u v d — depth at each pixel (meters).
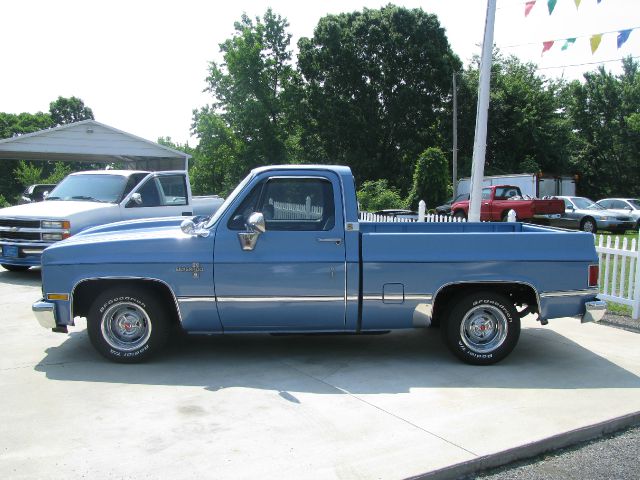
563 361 5.80
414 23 40.69
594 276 5.55
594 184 49.22
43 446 3.83
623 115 47.41
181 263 5.36
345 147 42.28
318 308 5.45
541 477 3.63
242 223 5.46
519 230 6.97
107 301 5.46
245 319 5.48
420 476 3.46
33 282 9.98
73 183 11.19
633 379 5.28
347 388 4.96
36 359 5.70
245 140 43.56
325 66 41.22
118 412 4.40
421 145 41.41
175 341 6.37
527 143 45.50
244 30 43.00
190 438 3.96
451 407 4.55
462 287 5.61
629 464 3.82
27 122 63.56
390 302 5.45
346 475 3.46
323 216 5.48
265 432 4.06
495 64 46.91
